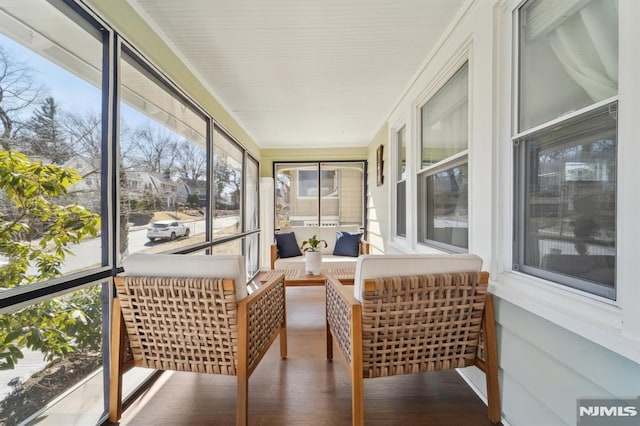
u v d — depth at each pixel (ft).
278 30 6.18
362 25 6.06
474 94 5.32
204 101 8.56
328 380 5.58
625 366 2.75
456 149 6.51
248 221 14.55
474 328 4.38
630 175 2.66
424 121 8.31
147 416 4.66
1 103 3.15
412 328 4.13
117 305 4.45
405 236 10.46
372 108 10.91
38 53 3.58
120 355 4.46
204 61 7.41
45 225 3.66
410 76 8.37
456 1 5.44
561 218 3.71
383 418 4.57
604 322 3.00
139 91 5.69
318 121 12.50
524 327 3.92
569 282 3.58
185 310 4.30
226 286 4.12
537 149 4.13
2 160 3.16
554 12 3.79
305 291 11.78
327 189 17.37
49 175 3.73
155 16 5.69
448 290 4.12
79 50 4.21
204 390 5.36
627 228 2.69
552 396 3.52
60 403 3.90
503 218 4.69
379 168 13.10
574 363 3.21
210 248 9.00
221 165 10.43
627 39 2.67
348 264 12.38
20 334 3.40
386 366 4.18
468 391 5.27
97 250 4.51
